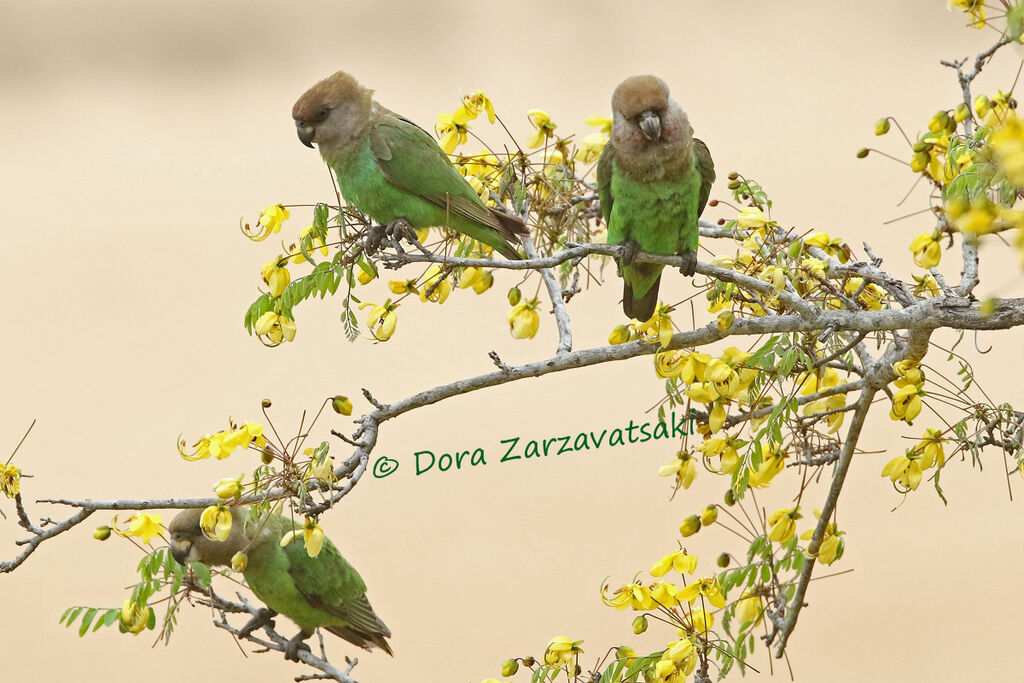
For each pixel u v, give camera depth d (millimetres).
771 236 9438
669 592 8742
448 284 10031
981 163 6887
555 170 10898
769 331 8789
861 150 8828
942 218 8586
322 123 10492
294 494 8328
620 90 10117
